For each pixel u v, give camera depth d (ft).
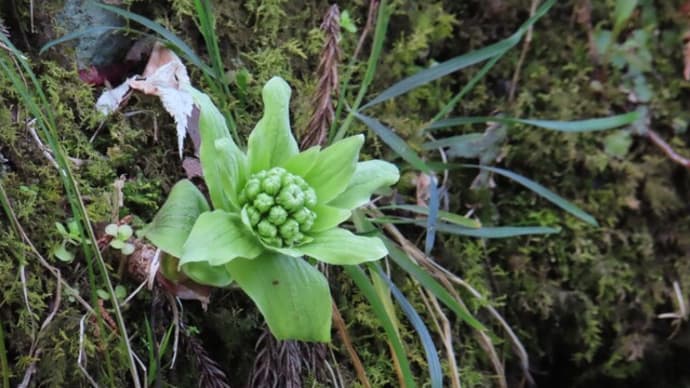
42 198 1.45
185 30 1.66
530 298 1.90
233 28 1.70
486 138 1.88
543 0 1.91
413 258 1.69
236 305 1.58
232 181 1.36
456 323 1.77
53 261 1.44
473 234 1.68
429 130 1.86
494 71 1.93
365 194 1.45
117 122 1.56
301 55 1.74
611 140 1.92
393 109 1.82
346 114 1.77
